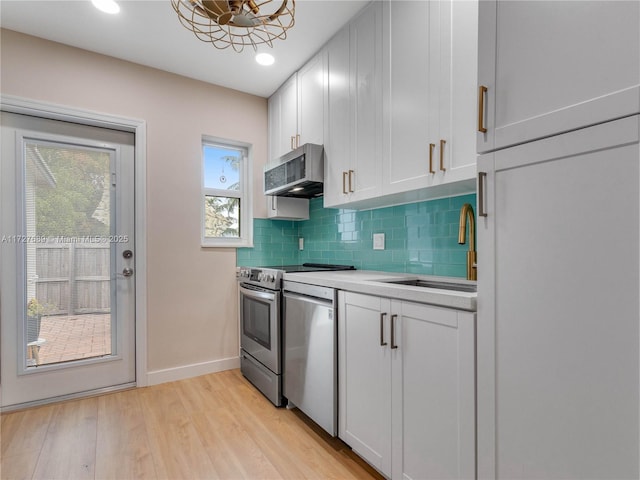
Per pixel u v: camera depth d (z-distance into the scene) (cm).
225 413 213
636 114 72
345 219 271
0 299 217
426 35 157
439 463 120
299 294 208
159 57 245
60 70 226
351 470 159
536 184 90
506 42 97
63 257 236
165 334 263
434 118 153
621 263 75
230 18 133
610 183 77
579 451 82
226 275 291
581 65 81
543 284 89
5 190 218
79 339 241
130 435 188
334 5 192
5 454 170
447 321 116
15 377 220
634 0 73
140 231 253
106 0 186
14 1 186
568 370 84
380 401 146
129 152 258
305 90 252
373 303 150
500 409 99
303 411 198
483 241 103
